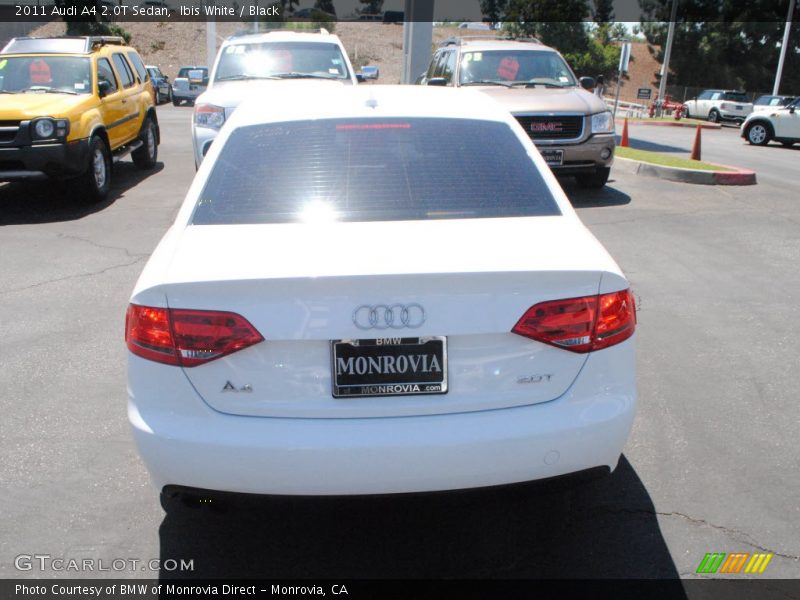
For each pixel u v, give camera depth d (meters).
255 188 3.14
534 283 2.57
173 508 3.33
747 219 8.88
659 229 8.35
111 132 10.40
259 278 2.46
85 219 8.90
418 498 2.58
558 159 9.66
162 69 53.00
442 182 3.19
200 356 2.55
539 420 2.59
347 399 2.55
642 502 3.36
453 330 2.54
